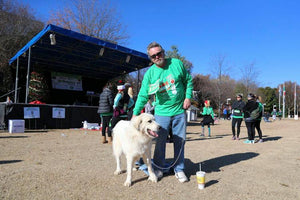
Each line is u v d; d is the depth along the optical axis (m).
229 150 6.29
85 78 19.12
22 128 8.77
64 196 2.89
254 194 3.13
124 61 15.11
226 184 3.51
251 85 32.12
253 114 7.65
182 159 3.75
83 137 8.09
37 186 3.18
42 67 16.16
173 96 3.70
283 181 3.71
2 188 3.06
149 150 3.53
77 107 10.94
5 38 18.39
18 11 20.88
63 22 24.39
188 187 3.36
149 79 3.79
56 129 10.15
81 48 12.98
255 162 4.92
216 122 22.12
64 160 4.67
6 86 17.34
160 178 3.77
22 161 4.47
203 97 37.00
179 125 3.77
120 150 3.90
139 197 2.94
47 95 14.36
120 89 6.67
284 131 12.77
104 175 3.79
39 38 10.75
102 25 24.95
